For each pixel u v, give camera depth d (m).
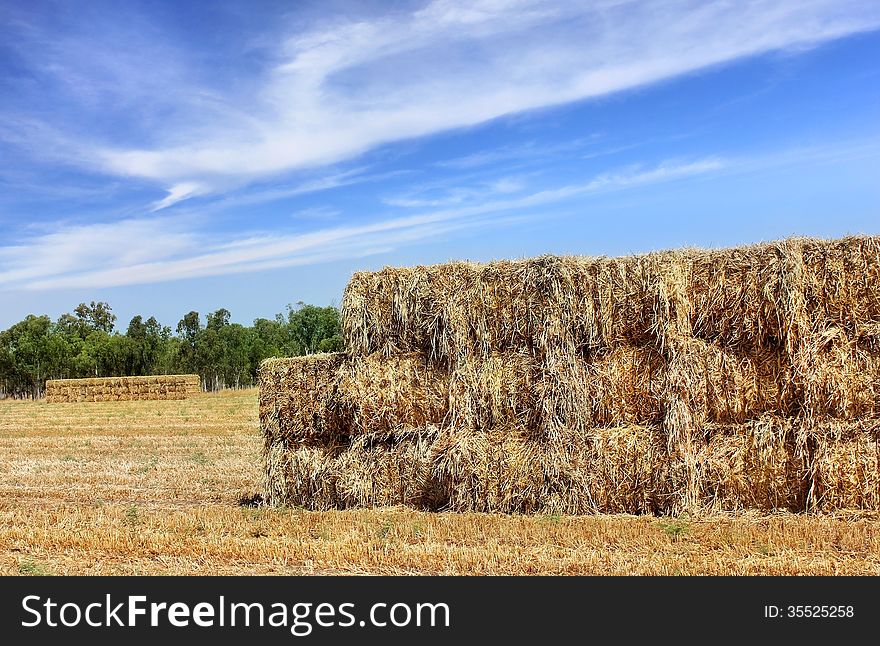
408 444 9.99
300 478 10.48
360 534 8.46
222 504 10.94
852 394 8.55
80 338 82.38
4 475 14.18
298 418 10.60
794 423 8.73
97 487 12.64
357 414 10.16
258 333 82.50
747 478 8.88
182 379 41.56
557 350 9.36
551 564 7.13
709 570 6.81
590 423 9.36
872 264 8.50
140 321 85.06
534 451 9.41
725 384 8.95
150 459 16.12
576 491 9.24
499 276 9.64
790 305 8.58
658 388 9.09
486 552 7.51
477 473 9.55
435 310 9.86
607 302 9.29
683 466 8.95
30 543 8.50
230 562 7.72
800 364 8.58
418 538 8.23
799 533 7.78
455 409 9.75
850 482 8.55
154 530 9.01
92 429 23.69
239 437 19.94
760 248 8.81
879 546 7.30
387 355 10.12
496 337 9.72
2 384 63.09
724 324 8.98
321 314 80.38
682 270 9.09
